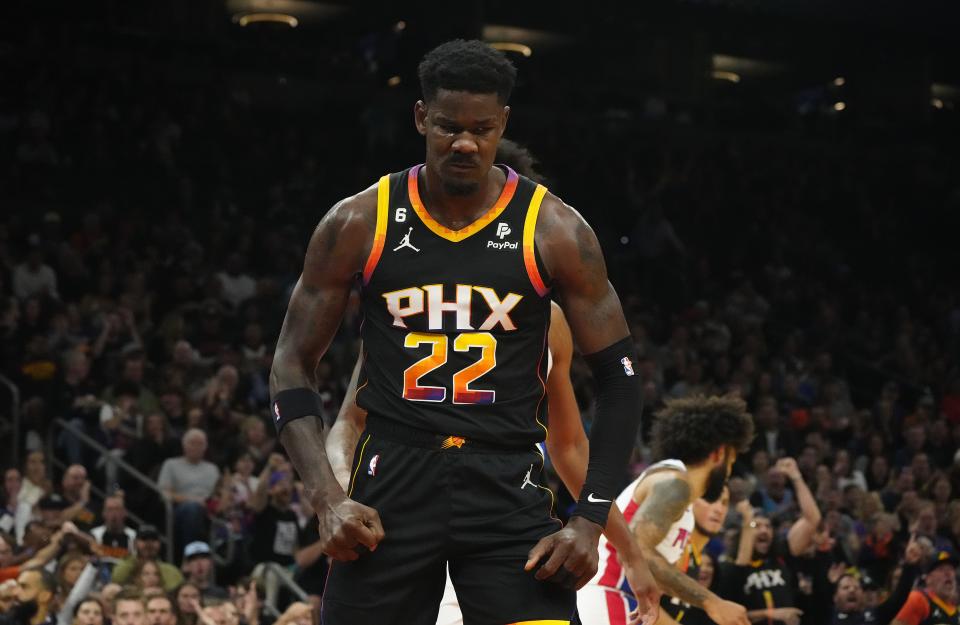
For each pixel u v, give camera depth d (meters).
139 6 31.38
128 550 12.45
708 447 6.79
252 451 15.24
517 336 3.76
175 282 20.12
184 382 16.78
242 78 30.41
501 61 3.65
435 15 35.94
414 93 32.06
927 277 32.31
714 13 38.00
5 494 13.32
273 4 36.34
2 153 24.75
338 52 34.41
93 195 24.70
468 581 3.69
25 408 15.48
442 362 3.71
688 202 31.58
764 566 11.03
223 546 13.80
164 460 14.72
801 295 28.64
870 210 34.16
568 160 30.78
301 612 10.88
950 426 22.89
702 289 27.94
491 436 3.69
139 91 27.30
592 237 3.82
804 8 40.84
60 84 26.70
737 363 23.41
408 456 3.70
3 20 29.08
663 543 6.83
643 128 34.25
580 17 37.88
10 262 19.42
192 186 25.62
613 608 6.40
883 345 27.86
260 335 19.03
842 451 18.81
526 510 3.71
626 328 3.91
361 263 3.82
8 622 10.15
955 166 37.00
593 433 3.86
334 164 28.78
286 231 24.19
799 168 35.16
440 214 3.78
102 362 17.11
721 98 40.69
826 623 13.05
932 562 11.68
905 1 40.41
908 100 40.41
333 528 3.61
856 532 16.12
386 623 3.71
